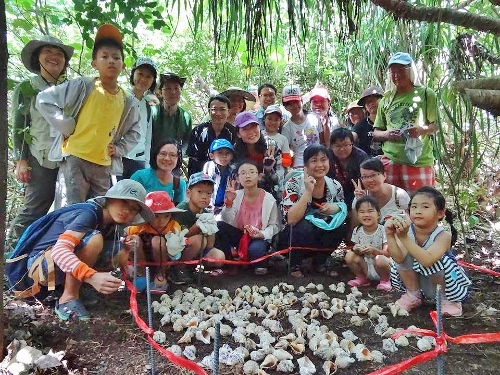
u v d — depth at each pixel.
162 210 3.31
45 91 3.28
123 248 3.20
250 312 3.04
